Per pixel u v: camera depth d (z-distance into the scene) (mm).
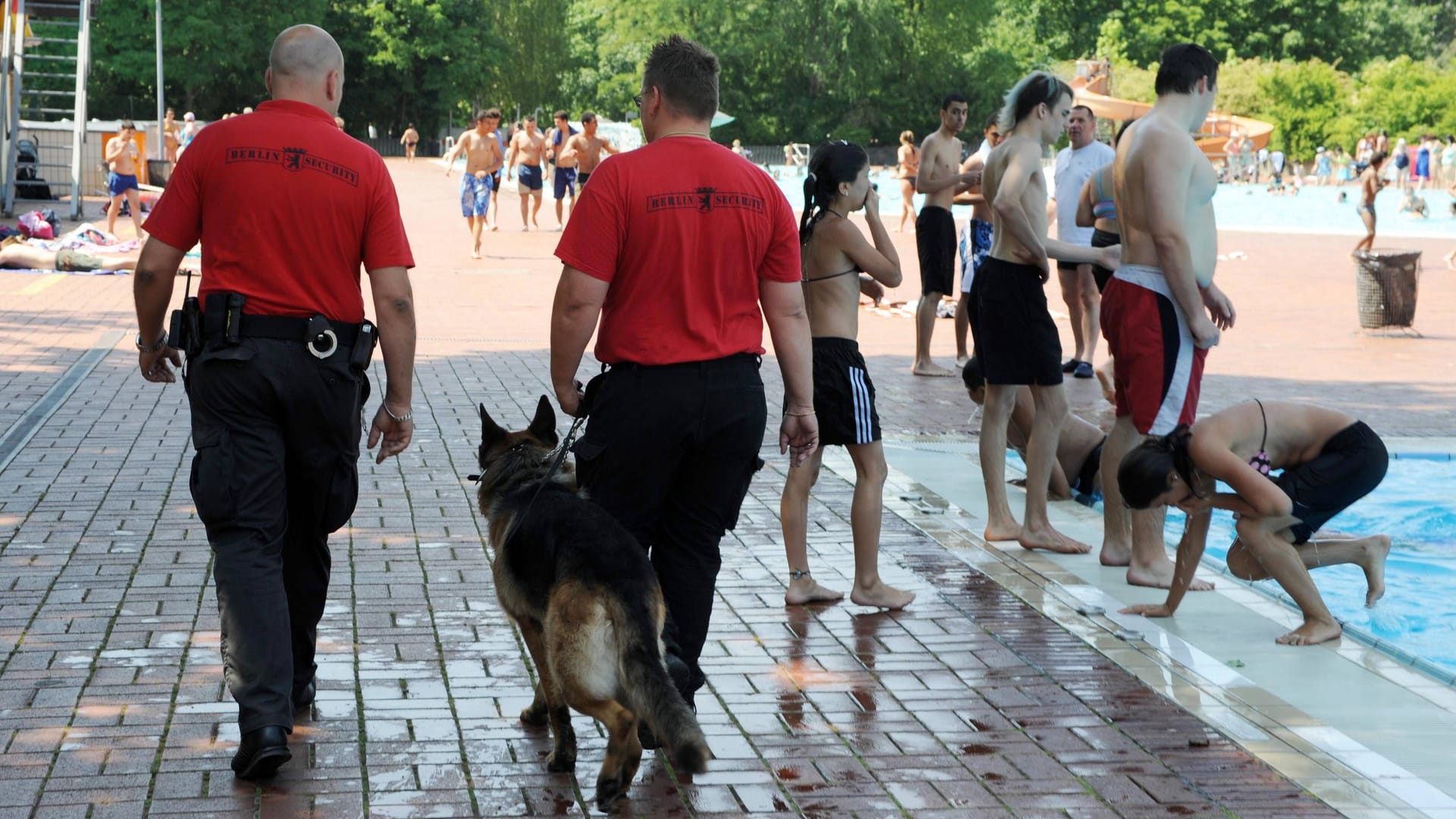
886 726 4141
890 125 73688
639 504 3846
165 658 4492
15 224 22078
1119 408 5961
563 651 3420
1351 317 15547
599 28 80500
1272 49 71312
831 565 5957
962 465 8125
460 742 3922
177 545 5797
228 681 3617
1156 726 4164
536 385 10117
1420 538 7145
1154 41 70812
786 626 5125
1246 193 45125
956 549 6297
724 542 6289
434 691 4320
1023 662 4750
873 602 5348
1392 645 5039
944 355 12477
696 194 3738
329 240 3645
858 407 5148
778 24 71438
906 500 7191
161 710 4059
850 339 5180
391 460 7625
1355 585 6375
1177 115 5590
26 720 3943
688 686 3932
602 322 3889
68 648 4555
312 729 3982
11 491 6598
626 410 3762
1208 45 70125
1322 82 63062
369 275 3779
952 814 3518
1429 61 75562
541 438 3973
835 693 4418
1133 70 63500
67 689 4195
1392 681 4633
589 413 3852
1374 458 5520
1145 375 5645
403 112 74125
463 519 6445
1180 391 5633
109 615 4898
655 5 73750
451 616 5059
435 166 50812
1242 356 12570
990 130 11125
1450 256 21297
